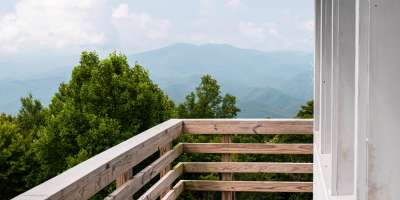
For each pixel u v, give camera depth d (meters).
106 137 17.53
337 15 2.34
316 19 4.41
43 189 1.78
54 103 21.75
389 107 1.41
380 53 1.40
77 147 18.59
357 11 1.46
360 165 1.49
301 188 4.43
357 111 1.47
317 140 3.90
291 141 15.69
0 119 29.55
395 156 1.41
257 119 4.43
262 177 14.38
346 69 2.14
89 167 2.17
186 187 4.53
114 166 2.43
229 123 4.43
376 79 1.41
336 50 2.44
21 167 25.91
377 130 1.42
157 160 3.49
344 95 2.16
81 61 20.00
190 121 4.44
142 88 19.28
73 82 19.75
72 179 1.93
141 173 3.03
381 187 1.42
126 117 18.91
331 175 2.36
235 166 4.46
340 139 2.16
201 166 4.49
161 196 3.71
